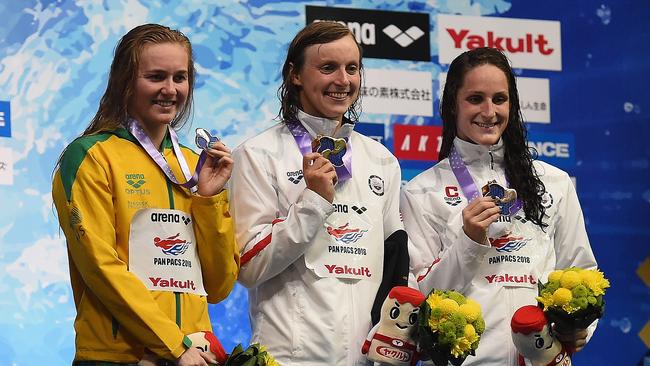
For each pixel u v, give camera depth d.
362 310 13.64
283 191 13.78
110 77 12.95
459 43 19.77
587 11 20.36
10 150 17.25
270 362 12.44
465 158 15.22
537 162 15.62
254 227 13.60
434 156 19.38
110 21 18.09
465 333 13.09
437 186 15.18
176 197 12.72
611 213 19.94
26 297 17.03
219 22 18.69
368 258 13.77
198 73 18.44
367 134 19.06
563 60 20.12
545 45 20.09
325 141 13.72
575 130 20.00
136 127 12.78
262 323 13.66
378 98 19.19
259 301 13.76
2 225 17.06
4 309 16.89
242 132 18.61
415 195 15.18
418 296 13.43
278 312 13.57
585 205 19.83
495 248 14.66
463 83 15.08
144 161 12.67
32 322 17.02
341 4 19.30
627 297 19.78
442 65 19.62
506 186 15.16
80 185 12.21
